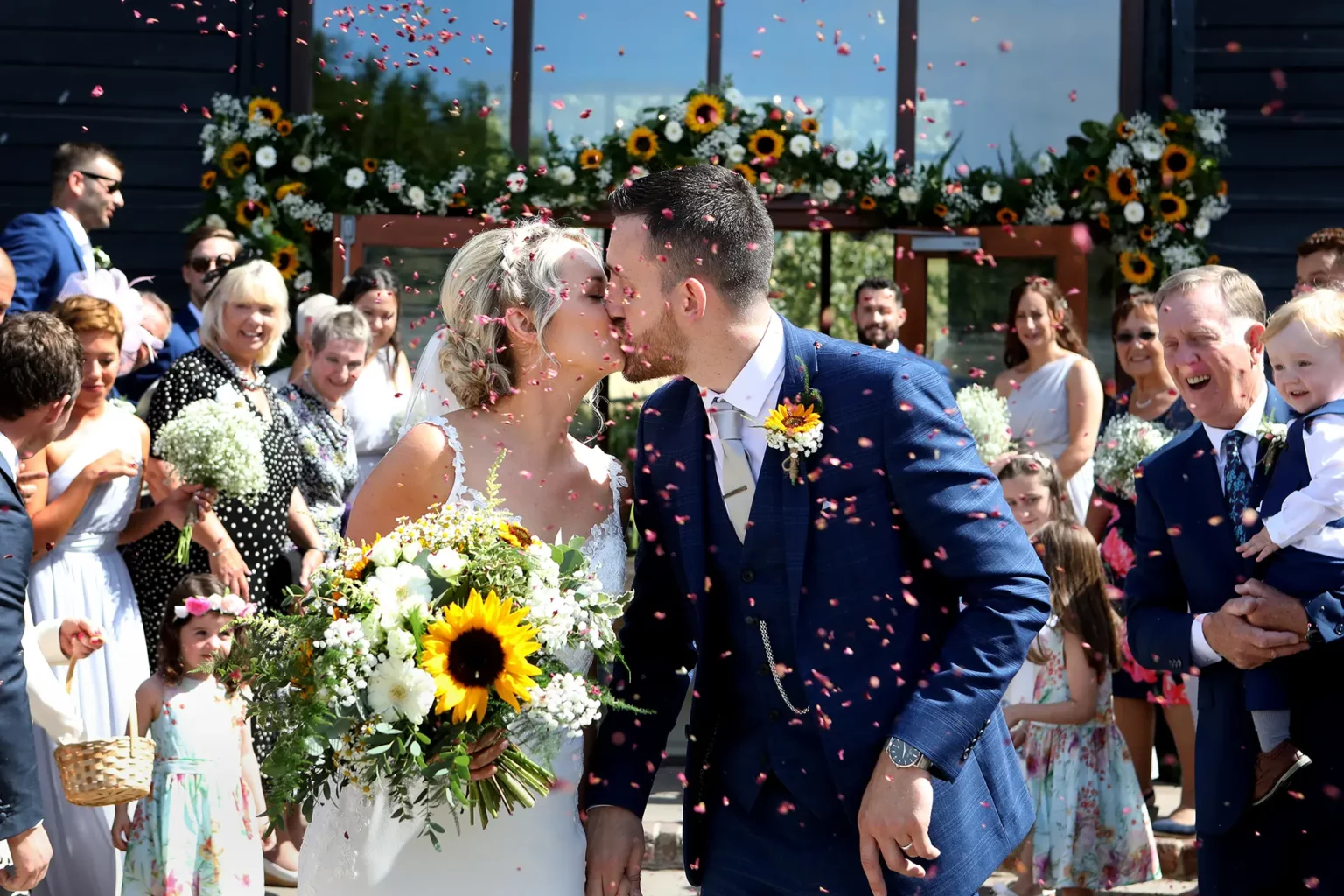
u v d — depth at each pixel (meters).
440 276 7.01
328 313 5.12
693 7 7.34
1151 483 3.25
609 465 2.73
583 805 2.60
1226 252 7.04
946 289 7.13
